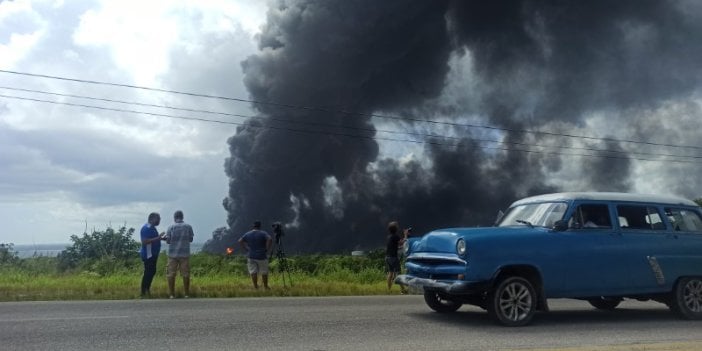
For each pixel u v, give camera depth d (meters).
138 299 12.74
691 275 10.11
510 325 9.05
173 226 13.48
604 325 9.53
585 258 9.38
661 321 10.06
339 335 8.31
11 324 8.93
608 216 9.81
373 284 17.12
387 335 8.34
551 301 13.55
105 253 23.48
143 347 7.35
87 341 7.68
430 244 9.53
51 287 14.67
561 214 9.62
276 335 8.26
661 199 10.38
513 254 9.00
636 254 9.73
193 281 17.39
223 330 8.60
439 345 7.65
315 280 18.70
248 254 15.03
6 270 20.61
